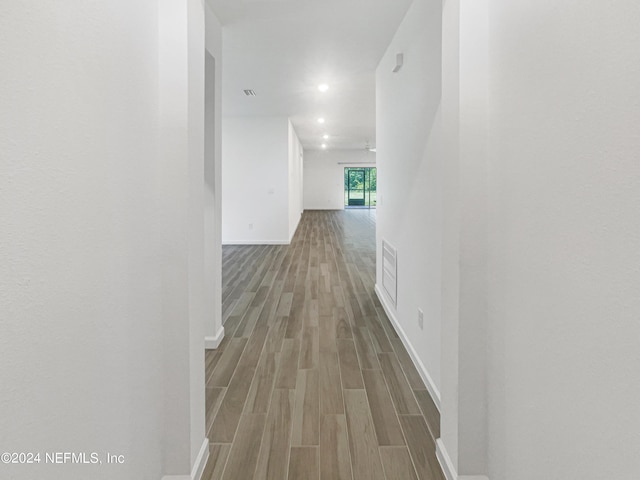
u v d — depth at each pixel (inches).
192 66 62.4
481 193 61.0
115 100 46.3
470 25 60.2
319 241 355.9
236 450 73.4
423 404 89.7
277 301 173.3
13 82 30.1
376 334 133.9
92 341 41.6
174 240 61.1
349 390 96.0
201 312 68.6
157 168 59.4
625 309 33.2
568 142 40.6
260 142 326.3
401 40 125.3
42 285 33.6
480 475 62.3
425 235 98.7
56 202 35.4
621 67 33.2
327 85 204.8
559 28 41.9
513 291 52.9
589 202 37.5
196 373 65.5
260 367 108.8
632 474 32.5
